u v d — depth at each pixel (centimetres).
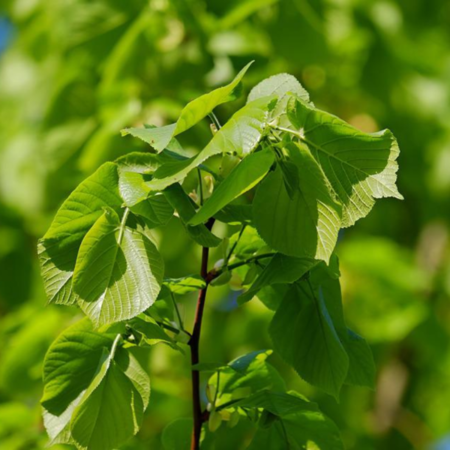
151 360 232
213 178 161
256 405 165
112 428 161
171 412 242
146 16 254
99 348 162
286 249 157
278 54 274
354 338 167
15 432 199
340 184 157
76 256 158
